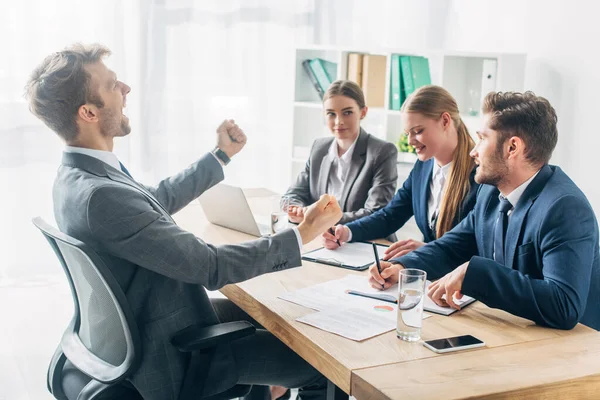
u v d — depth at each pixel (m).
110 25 3.97
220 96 4.41
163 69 4.18
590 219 1.67
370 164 2.95
